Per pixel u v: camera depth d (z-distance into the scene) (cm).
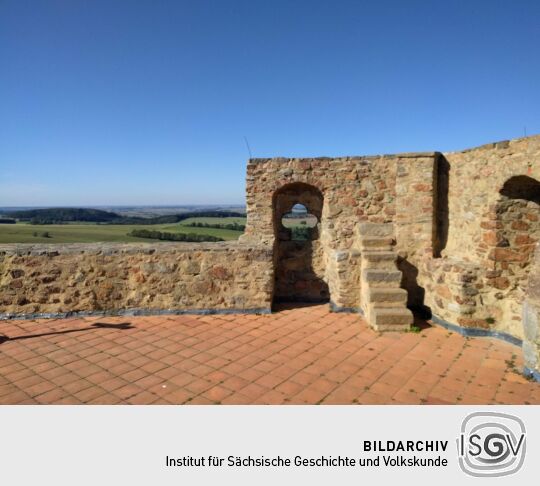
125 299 690
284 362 505
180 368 489
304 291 784
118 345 559
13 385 446
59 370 483
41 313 678
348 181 717
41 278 676
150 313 688
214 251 687
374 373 473
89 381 456
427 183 679
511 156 524
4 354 529
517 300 559
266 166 727
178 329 621
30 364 500
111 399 416
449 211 679
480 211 591
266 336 592
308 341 572
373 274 646
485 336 582
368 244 688
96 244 734
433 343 562
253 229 738
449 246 682
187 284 691
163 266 688
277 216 793
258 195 732
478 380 454
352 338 582
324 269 778
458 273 591
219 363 502
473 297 585
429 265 668
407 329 605
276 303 757
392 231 703
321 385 445
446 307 621
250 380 458
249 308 692
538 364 449
